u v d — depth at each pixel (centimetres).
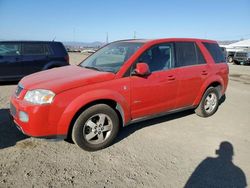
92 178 321
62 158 368
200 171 347
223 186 315
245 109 681
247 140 461
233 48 3606
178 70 484
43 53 970
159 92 453
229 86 1109
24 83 389
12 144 405
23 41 941
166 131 489
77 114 373
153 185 312
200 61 539
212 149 418
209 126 527
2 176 315
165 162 368
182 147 420
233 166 364
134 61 419
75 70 439
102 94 377
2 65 901
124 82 402
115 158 375
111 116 399
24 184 302
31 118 346
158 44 463
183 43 511
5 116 539
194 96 530
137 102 425
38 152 383
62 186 302
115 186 307
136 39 509
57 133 358
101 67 443
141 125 517
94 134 390
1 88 873
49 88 351
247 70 2077
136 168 349
